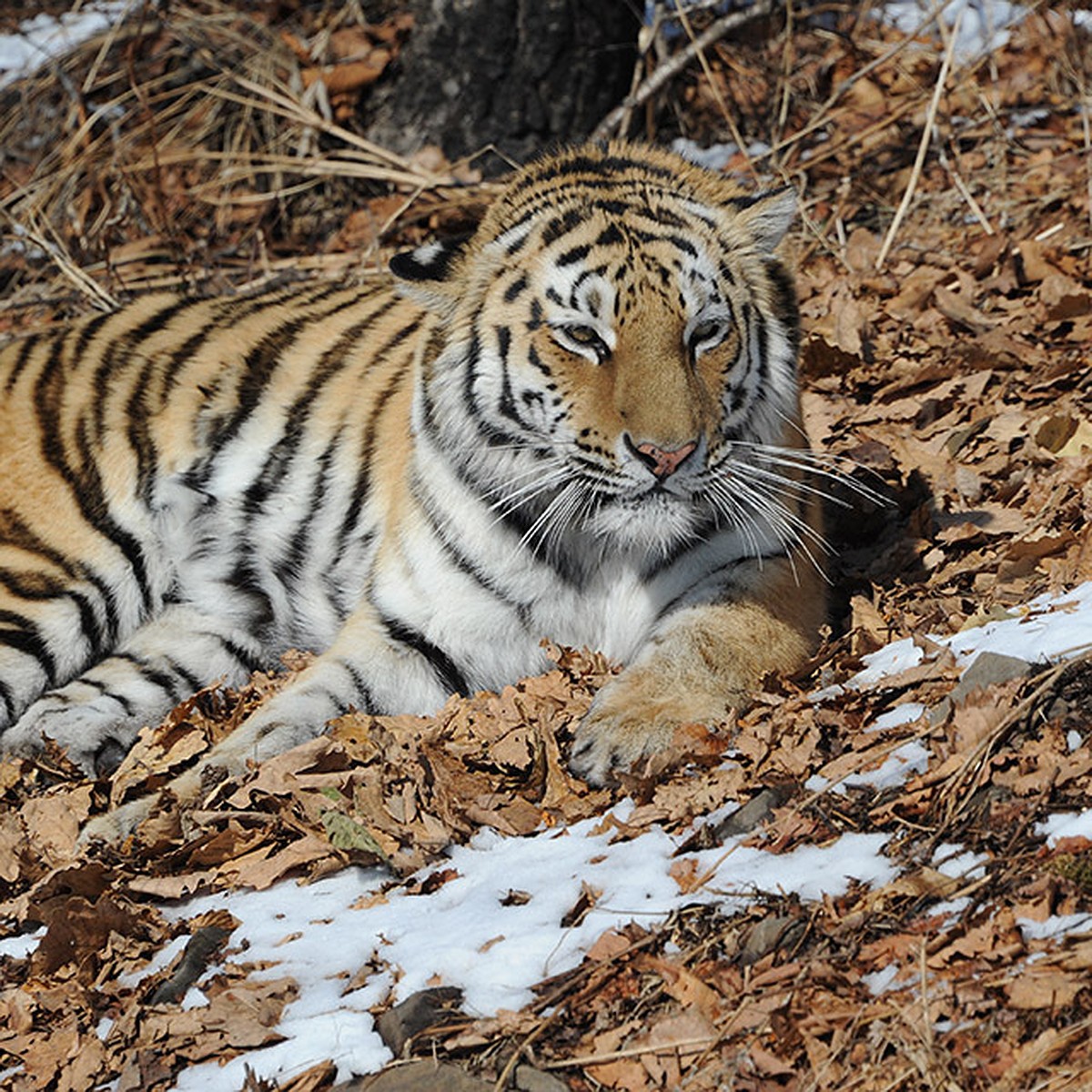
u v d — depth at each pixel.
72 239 16.39
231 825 8.28
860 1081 5.75
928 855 6.63
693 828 7.37
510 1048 6.29
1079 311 12.20
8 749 9.84
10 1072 7.04
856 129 16.20
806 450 9.73
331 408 10.52
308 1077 6.41
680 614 8.90
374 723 8.89
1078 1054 5.59
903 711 7.72
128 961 7.51
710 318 8.65
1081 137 15.34
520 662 9.50
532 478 8.94
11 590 10.39
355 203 16.61
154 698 10.23
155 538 10.69
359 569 10.15
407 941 7.07
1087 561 8.85
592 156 9.71
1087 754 6.79
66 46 18.61
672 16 17.00
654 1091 5.98
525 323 8.80
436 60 16.22
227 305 11.44
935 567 9.69
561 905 7.03
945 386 11.58
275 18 17.97
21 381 11.10
